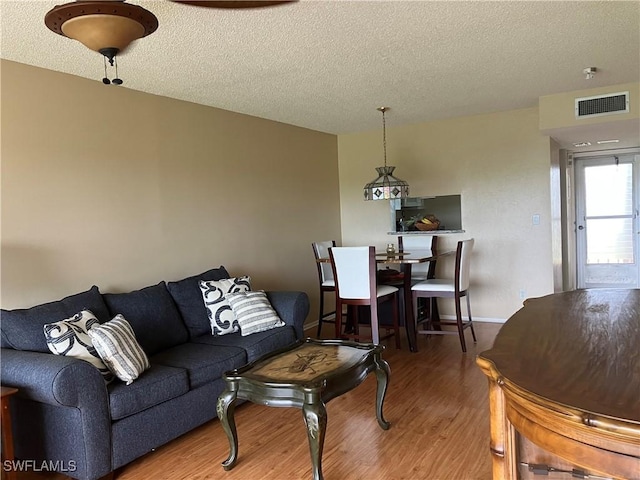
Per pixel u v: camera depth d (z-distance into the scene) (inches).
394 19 107.5
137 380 106.7
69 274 133.3
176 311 145.4
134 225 151.5
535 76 158.2
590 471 40.4
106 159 143.9
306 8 99.8
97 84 142.3
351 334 192.2
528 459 49.4
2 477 91.9
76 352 101.9
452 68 145.6
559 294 94.3
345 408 131.6
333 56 130.5
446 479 94.6
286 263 217.9
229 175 188.4
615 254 268.4
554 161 220.1
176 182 166.2
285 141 220.1
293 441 114.8
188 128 171.8
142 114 155.6
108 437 98.0
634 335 61.1
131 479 100.0
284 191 218.4
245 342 138.9
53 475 103.0
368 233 254.7
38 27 103.3
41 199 127.3
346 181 258.8
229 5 62.1
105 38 79.9
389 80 155.9
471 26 113.5
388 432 116.1
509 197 219.3
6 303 119.8
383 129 245.4
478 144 224.2
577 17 110.3
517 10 105.7
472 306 230.8
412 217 242.5
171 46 118.4
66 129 133.7
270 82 152.8
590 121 177.9
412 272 223.9
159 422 108.6
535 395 42.3
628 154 261.0
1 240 119.0
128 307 133.0
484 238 225.6
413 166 240.1
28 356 99.4
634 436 35.7
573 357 52.4
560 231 236.1
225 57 127.8
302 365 106.3
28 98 125.5
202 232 175.6
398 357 175.3
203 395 120.1
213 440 117.2
